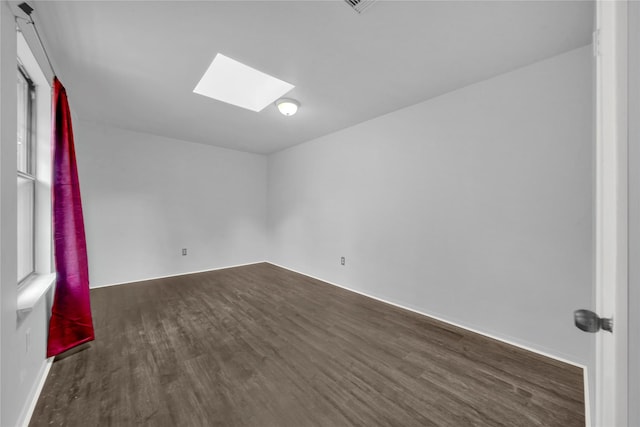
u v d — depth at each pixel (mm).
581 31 1711
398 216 3066
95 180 3602
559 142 1969
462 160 2498
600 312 610
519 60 2051
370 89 2545
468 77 2311
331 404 1499
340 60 2072
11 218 1236
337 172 3875
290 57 2031
